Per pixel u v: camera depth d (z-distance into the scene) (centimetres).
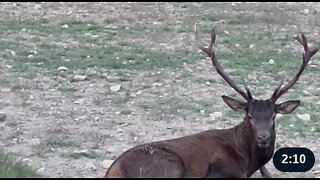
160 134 2308
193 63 3206
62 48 3412
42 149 2125
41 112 2480
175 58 3275
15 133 2266
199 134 1808
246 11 4444
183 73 3027
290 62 3219
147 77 2956
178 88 2814
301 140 2264
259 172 1978
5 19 4038
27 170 1827
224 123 2420
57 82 2827
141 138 2266
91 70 3012
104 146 2189
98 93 2720
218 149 1775
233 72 3045
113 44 3538
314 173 2014
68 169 2009
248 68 3122
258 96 2720
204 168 1753
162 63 3170
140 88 2797
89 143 2205
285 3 4750
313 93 2764
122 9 4444
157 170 1695
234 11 4444
